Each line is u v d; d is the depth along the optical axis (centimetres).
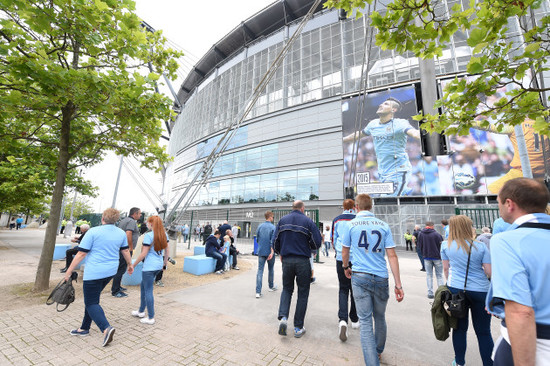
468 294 248
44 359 270
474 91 289
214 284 650
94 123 649
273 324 383
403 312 452
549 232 116
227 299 512
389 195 2377
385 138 2520
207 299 510
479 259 251
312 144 2995
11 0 337
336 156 2806
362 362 276
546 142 1941
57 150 845
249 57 3966
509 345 124
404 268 1013
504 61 267
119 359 273
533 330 103
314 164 2934
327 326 378
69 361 267
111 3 412
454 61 2495
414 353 299
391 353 299
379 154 2523
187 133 5312
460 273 257
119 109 509
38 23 372
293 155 3108
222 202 3709
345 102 2842
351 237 281
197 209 4047
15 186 1089
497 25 253
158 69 593
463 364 250
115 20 445
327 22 3256
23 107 478
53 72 389
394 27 291
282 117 3294
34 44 441
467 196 2209
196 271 770
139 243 647
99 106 463
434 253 552
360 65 2900
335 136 2856
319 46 3234
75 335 328
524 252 114
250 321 394
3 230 2789
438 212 2203
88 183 1426
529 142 2027
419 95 2694
